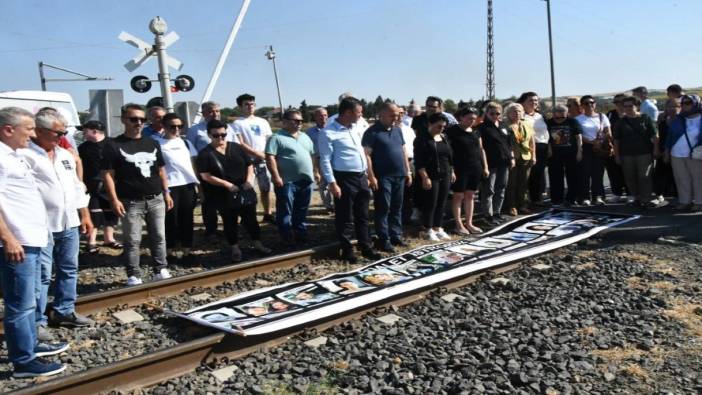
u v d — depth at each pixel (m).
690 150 9.53
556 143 10.62
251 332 4.55
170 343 4.82
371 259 7.50
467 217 8.99
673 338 4.64
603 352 4.43
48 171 4.78
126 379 3.98
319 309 5.11
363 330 4.99
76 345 4.82
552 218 9.45
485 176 9.02
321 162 7.21
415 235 8.90
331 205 11.44
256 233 7.93
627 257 7.11
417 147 8.35
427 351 4.50
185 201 7.40
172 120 7.23
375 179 7.56
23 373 4.21
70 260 5.17
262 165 9.87
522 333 4.79
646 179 10.24
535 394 3.81
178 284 6.13
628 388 3.85
